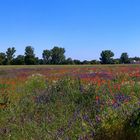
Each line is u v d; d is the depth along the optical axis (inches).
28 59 4343.0
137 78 880.9
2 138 456.8
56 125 482.0
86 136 407.5
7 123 517.7
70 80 701.9
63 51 4564.5
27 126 490.0
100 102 548.4
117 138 329.4
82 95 603.2
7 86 877.8
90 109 530.6
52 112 556.4
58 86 671.8
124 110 419.8
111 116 366.9
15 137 454.6
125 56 4293.8
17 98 684.1
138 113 331.9
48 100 623.2
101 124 383.6
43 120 510.0
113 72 1141.1
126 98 563.5
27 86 847.7
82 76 986.7
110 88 646.5
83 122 461.1
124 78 867.4
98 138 348.8
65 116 520.7
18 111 574.9
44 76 1060.5
